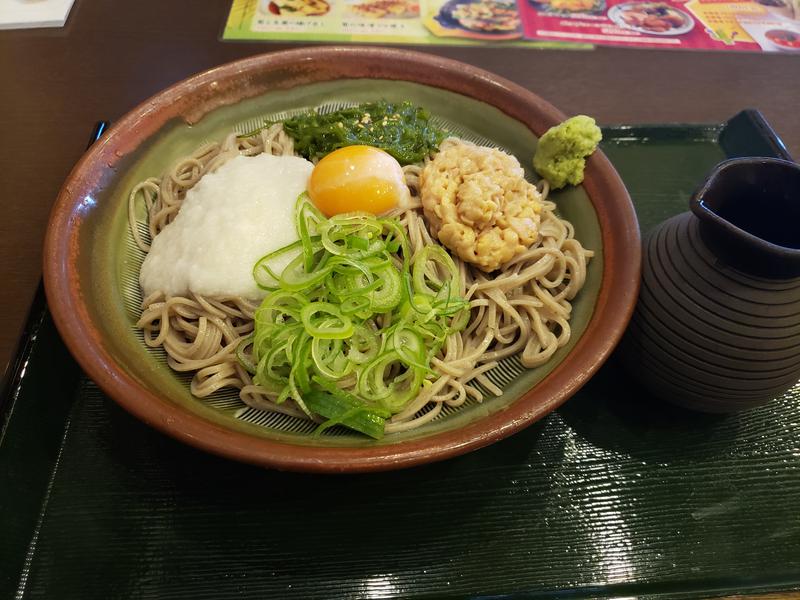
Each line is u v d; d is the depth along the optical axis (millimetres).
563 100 350
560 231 262
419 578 201
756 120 318
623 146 327
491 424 190
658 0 416
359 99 300
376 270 232
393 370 232
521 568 204
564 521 213
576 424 234
